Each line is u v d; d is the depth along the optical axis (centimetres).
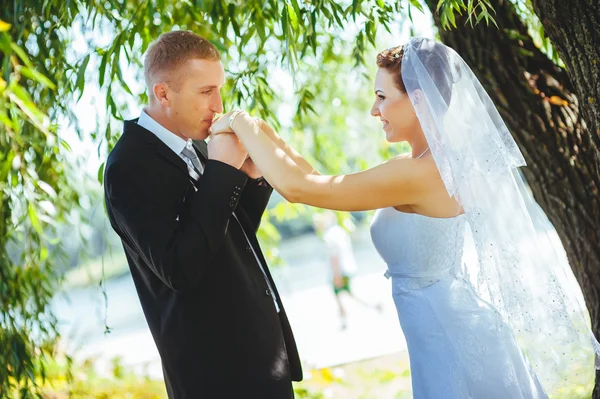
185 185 262
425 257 275
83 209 421
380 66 278
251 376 265
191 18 399
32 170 348
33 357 385
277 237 621
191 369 264
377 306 1061
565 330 263
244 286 270
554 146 331
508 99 334
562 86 342
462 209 275
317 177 264
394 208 281
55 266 431
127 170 254
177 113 265
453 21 280
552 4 284
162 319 268
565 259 285
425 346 276
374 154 728
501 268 261
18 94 227
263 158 261
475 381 265
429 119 264
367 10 344
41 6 337
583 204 329
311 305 1180
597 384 319
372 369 683
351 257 1025
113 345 993
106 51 325
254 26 342
